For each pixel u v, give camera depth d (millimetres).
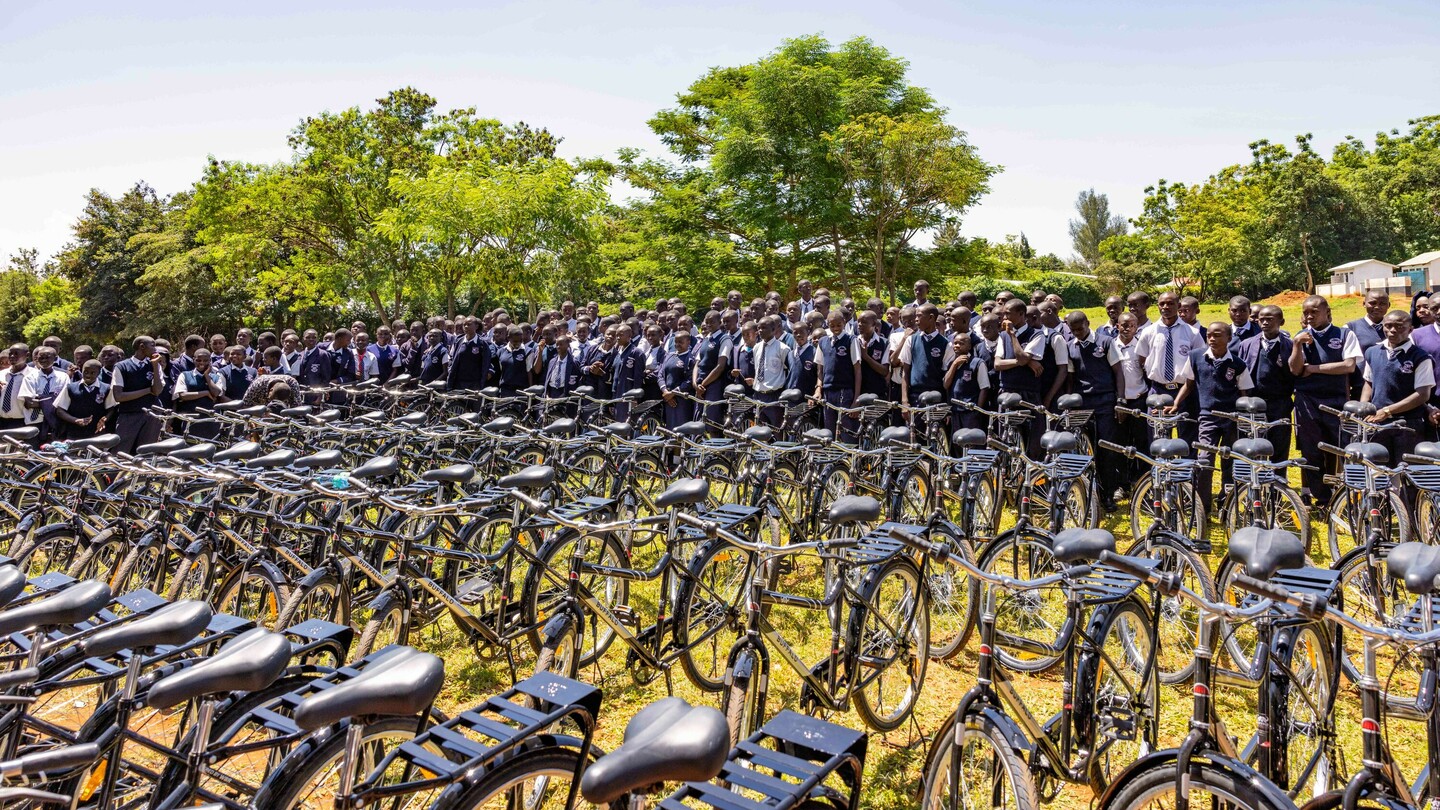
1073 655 2949
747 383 8938
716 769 1859
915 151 24047
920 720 3943
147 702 2225
